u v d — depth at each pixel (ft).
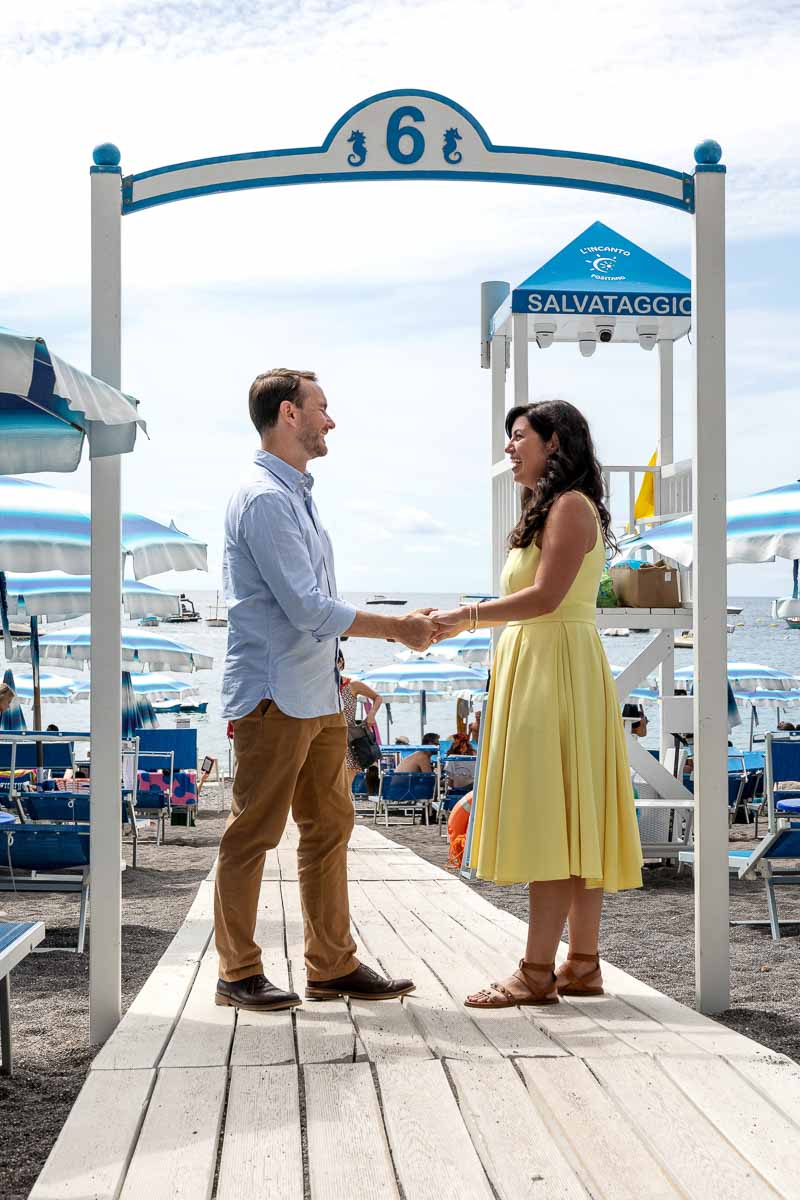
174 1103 10.26
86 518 27.40
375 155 14.66
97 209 14.08
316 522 14.01
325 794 13.88
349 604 13.23
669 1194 8.44
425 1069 11.13
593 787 13.41
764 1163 8.94
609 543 14.25
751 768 51.24
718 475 14.75
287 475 13.73
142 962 19.67
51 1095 12.11
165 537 31.32
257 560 13.14
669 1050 11.66
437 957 16.57
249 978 13.56
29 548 25.82
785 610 33.68
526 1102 10.21
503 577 14.20
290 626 13.30
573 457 13.76
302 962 16.60
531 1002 13.58
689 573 31.07
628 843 13.73
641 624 29.58
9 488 28.17
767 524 27.35
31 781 35.96
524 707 13.42
